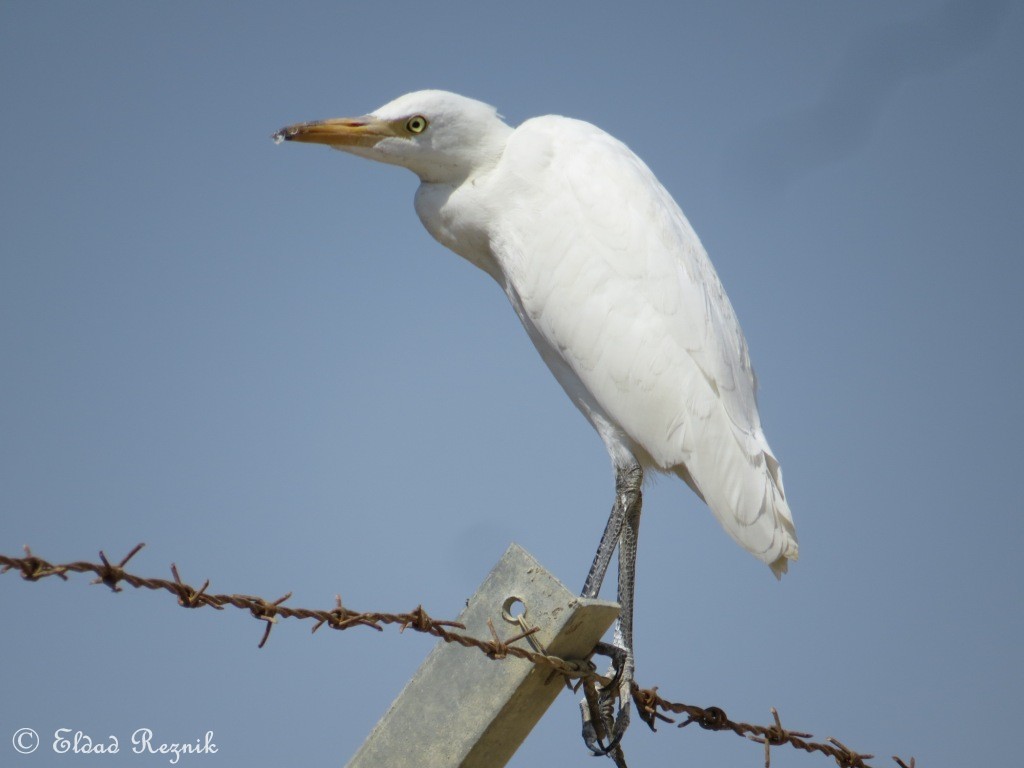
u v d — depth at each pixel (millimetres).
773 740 6492
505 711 5008
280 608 4672
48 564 4031
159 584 4383
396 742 5074
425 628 4906
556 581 4965
